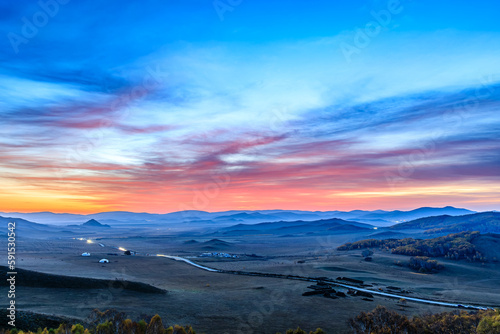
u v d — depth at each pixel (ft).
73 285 322.34
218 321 240.53
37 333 158.30
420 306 323.37
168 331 175.94
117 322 183.83
